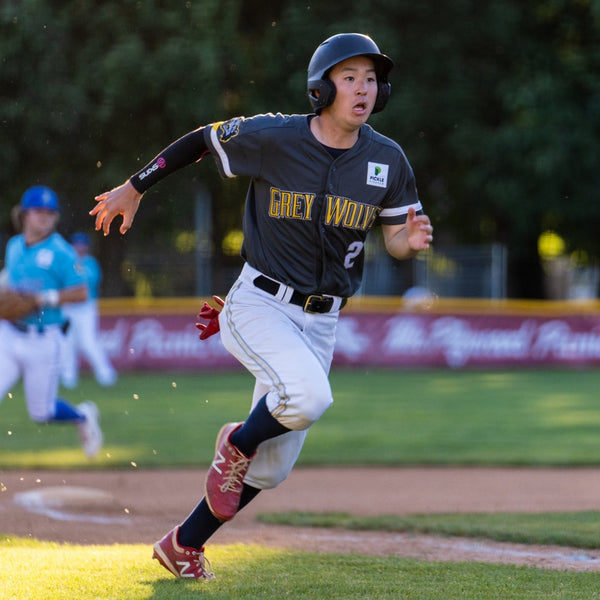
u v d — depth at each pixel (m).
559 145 71.69
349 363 65.62
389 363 65.75
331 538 19.19
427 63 73.75
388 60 13.71
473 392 50.97
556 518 21.22
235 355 14.23
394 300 68.88
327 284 14.09
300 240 13.93
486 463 30.64
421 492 26.02
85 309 51.62
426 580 14.30
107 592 13.12
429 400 47.56
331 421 40.41
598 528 19.52
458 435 36.44
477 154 73.75
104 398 48.50
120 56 68.12
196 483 27.41
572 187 75.75
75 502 24.14
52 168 75.19
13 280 27.02
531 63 75.25
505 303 67.19
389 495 25.58
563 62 75.88
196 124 70.25
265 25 74.75
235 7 70.06
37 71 70.50
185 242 86.06
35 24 69.81
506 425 38.94
